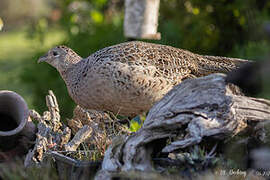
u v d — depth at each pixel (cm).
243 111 643
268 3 1407
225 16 1606
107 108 875
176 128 641
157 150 658
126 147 631
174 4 1653
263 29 584
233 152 642
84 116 855
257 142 648
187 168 607
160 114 646
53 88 1503
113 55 851
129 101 853
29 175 718
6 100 826
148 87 848
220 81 646
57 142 803
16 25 2950
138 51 865
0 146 798
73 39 1622
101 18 1752
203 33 1623
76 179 660
